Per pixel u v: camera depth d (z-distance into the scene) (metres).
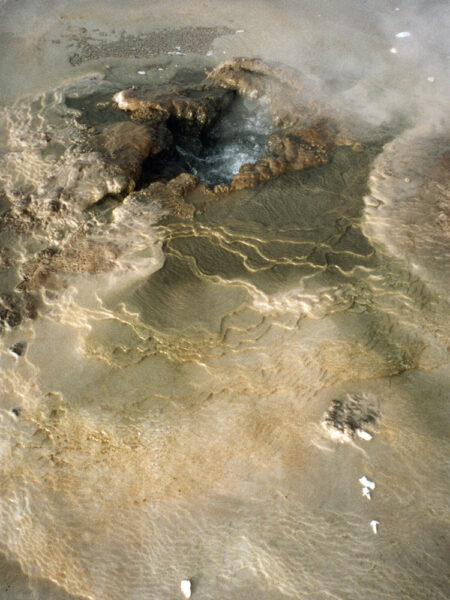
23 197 7.48
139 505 4.65
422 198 7.32
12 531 4.60
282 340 5.74
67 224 7.13
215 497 4.66
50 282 6.42
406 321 5.87
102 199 7.44
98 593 4.23
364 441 4.94
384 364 5.50
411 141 8.34
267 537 4.41
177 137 8.92
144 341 5.80
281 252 6.67
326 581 4.16
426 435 4.96
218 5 12.59
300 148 8.18
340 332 5.79
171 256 6.65
